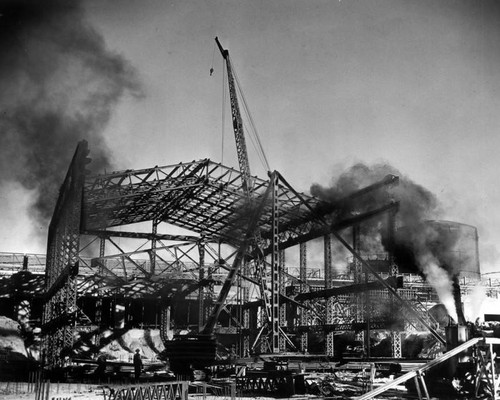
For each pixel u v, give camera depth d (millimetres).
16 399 18641
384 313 34094
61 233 38125
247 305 46812
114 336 44969
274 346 30094
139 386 14586
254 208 40906
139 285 47969
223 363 27266
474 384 17031
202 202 44281
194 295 49656
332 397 20172
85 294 44781
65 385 24812
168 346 28562
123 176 36219
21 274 46500
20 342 37188
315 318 41969
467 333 17922
